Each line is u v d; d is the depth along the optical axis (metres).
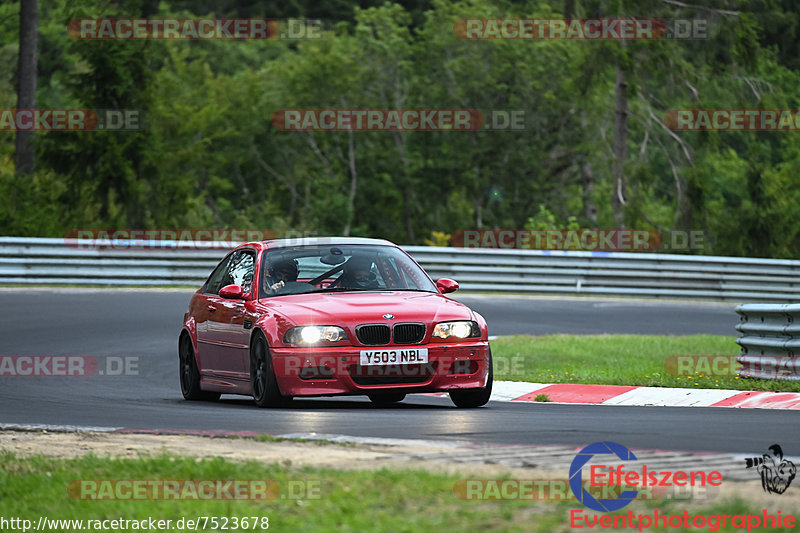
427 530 17.91
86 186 140.00
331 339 36.97
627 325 81.06
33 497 22.28
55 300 81.38
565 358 59.09
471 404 39.34
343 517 18.95
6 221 118.12
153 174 145.62
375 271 41.38
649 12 143.88
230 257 44.47
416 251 98.31
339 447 27.16
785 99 148.62
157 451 27.67
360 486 21.19
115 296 84.94
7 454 27.11
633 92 143.50
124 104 141.12
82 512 20.80
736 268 105.88
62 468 24.94
